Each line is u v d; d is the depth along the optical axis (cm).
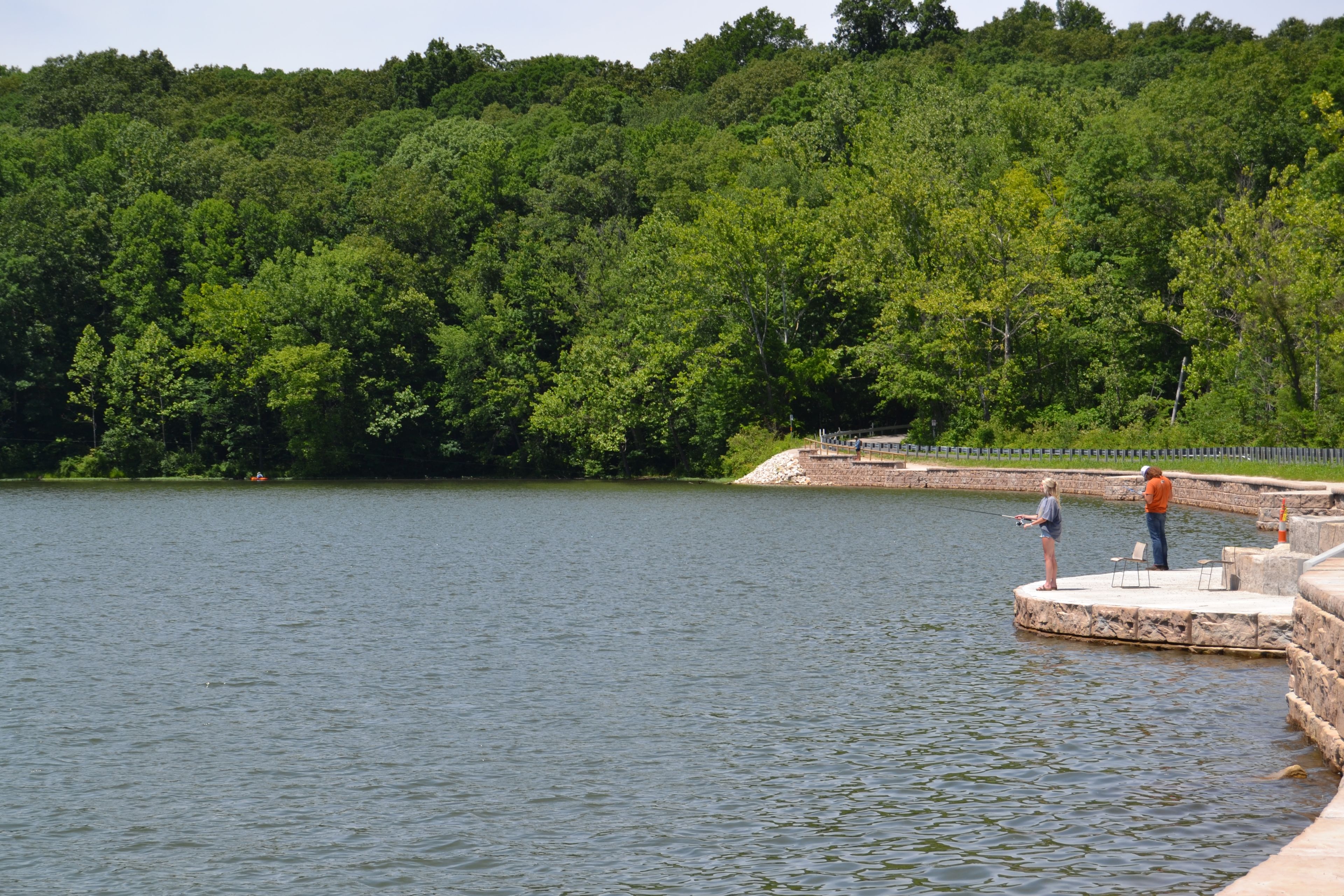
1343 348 5831
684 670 2158
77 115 16025
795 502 6531
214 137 15412
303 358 10069
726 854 1281
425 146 14012
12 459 10275
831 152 12225
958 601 2884
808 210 9425
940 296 8050
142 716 1883
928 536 4494
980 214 8344
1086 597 2314
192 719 1866
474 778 1556
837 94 12450
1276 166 8650
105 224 11312
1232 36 16625
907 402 9006
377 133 15712
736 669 2156
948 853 1257
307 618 2778
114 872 1273
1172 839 1265
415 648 2397
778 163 10400
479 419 10350
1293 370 6212
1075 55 17200
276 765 1623
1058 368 8500
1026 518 2405
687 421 9838
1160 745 1579
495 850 1312
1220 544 3950
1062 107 11388
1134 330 8219
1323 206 6278
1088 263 8738
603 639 2462
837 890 1174
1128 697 1819
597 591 3170
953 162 10081
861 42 18550
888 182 8931
